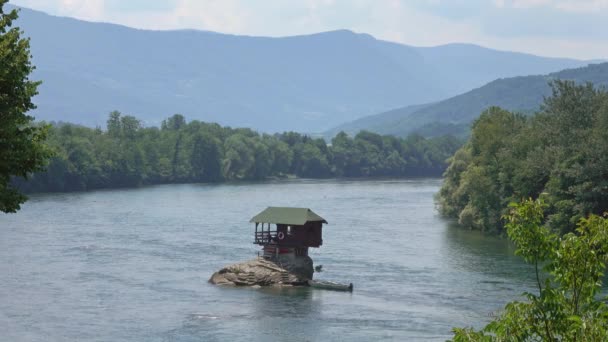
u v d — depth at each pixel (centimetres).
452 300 7988
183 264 10162
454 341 2380
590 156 10956
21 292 8212
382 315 7369
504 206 13488
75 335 6525
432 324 6969
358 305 7825
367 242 12531
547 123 13762
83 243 11912
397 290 8556
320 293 8456
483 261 10544
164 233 13325
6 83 3294
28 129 3478
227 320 7175
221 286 8788
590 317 2278
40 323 6912
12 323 6894
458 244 12350
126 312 7406
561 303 2361
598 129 11369
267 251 9344
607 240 2294
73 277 9106
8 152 3278
